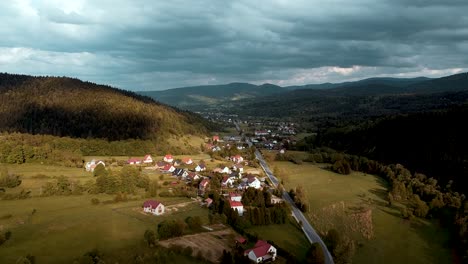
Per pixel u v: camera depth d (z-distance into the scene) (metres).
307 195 148.62
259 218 110.50
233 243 93.56
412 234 112.50
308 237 106.62
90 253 76.38
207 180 154.25
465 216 113.88
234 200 127.44
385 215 127.06
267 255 87.25
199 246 88.50
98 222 99.50
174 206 120.88
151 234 86.31
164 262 78.06
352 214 125.69
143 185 145.25
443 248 103.25
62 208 114.06
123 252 80.88
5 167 156.50
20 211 108.19
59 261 75.31
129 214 109.06
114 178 139.38
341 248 91.31
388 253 99.62
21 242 84.38
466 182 147.12
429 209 128.38
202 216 110.75
